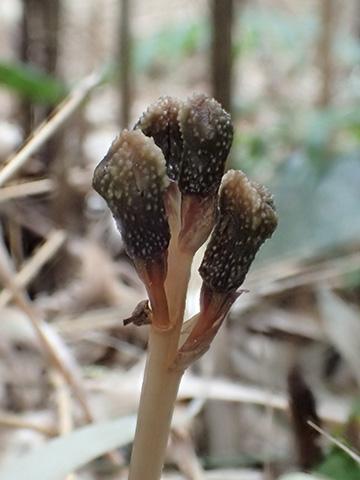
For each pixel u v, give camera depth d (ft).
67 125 0.60
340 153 0.57
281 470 0.40
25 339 0.49
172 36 0.78
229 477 0.41
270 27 0.80
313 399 0.38
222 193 0.21
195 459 0.42
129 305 0.58
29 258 0.63
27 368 0.50
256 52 1.00
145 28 1.18
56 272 0.61
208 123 0.21
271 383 0.47
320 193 0.54
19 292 0.44
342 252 0.62
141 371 0.50
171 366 0.23
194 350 0.23
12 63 0.50
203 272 0.22
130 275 0.63
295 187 0.54
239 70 0.99
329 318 0.49
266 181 0.59
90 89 0.49
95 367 0.53
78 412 0.46
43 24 0.58
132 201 0.21
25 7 0.59
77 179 0.66
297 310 0.57
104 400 0.47
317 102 0.74
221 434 0.45
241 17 0.79
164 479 0.42
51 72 0.59
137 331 0.56
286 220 0.54
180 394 0.44
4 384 0.49
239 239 0.21
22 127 0.61
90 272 0.60
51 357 0.42
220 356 0.49
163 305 0.22
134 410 0.46
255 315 0.56
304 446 0.39
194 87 0.99
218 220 0.22
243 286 0.55
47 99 0.52
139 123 0.22
